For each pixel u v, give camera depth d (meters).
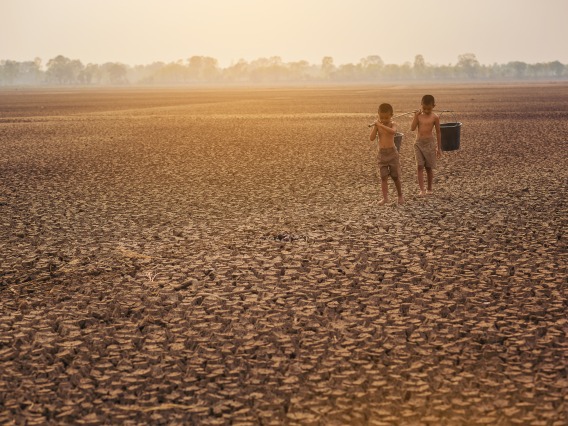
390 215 10.02
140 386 4.73
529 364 4.90
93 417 4.30
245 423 4.19
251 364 5.02
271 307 6.23
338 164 15.90
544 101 50.97
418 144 11.46
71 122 34.47
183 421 4.24
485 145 19.53
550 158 16.31
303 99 67.94
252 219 9.98
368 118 33.72
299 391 4.59
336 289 6.70
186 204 11.24
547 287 6.62
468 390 4.54
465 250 7.99
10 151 20.16
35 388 4.73
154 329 5.80
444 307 6.11
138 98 84.12
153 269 7.56
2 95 117.12
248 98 76.56
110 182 13.73
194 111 45.03
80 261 7.94
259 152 18.69
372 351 5.20
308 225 9.48
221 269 7.47
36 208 11.14
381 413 4.27
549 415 4.20
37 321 6.06
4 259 8.11
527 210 10.21
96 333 5.73
